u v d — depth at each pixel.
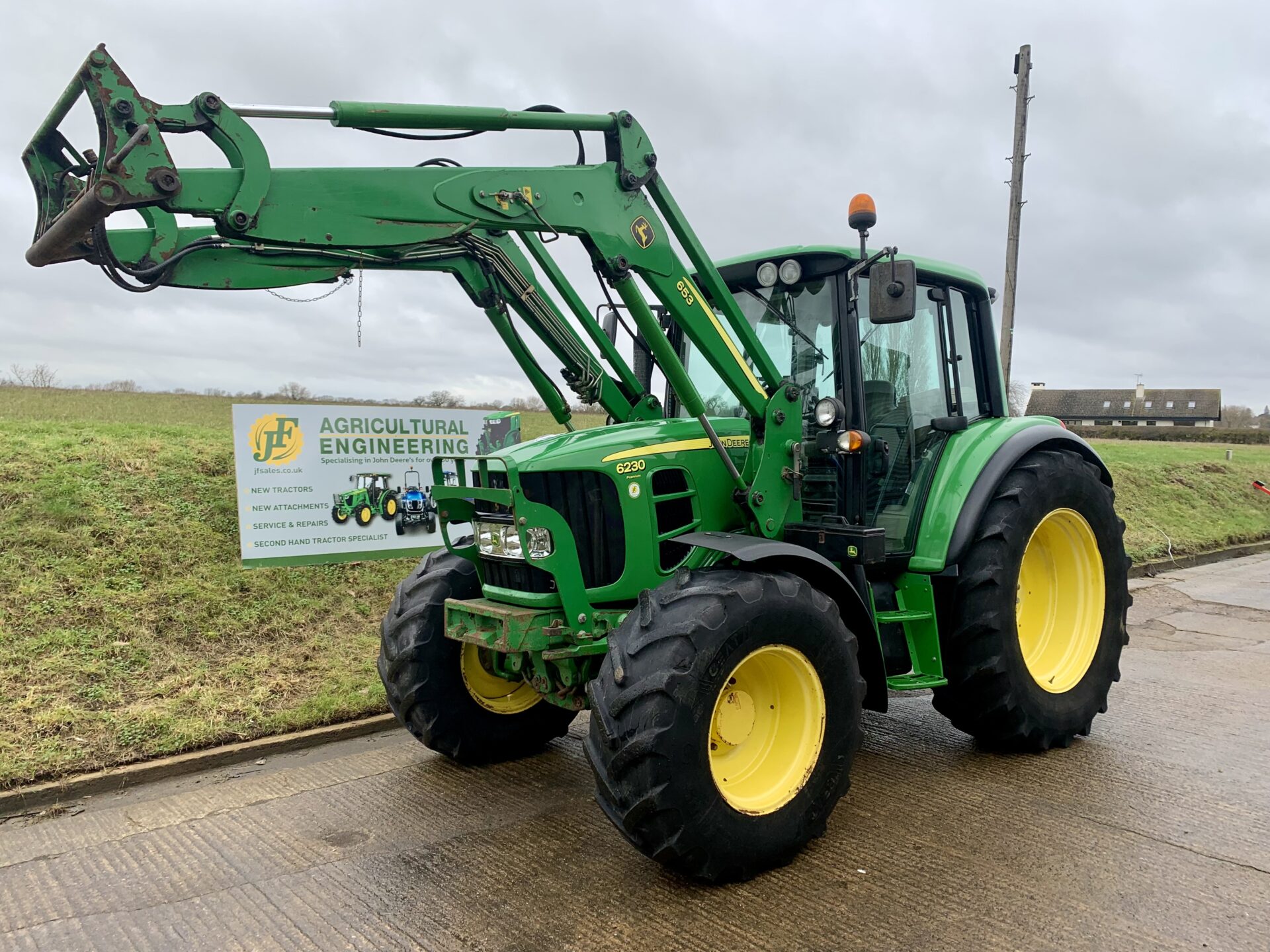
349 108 2.88
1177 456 17.69
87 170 2.86
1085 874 2.99
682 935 2.65
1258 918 2.70
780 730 3.18
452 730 4.04
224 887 3.00
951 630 4.08
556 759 4.26
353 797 3.78
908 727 4.69
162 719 4.27
